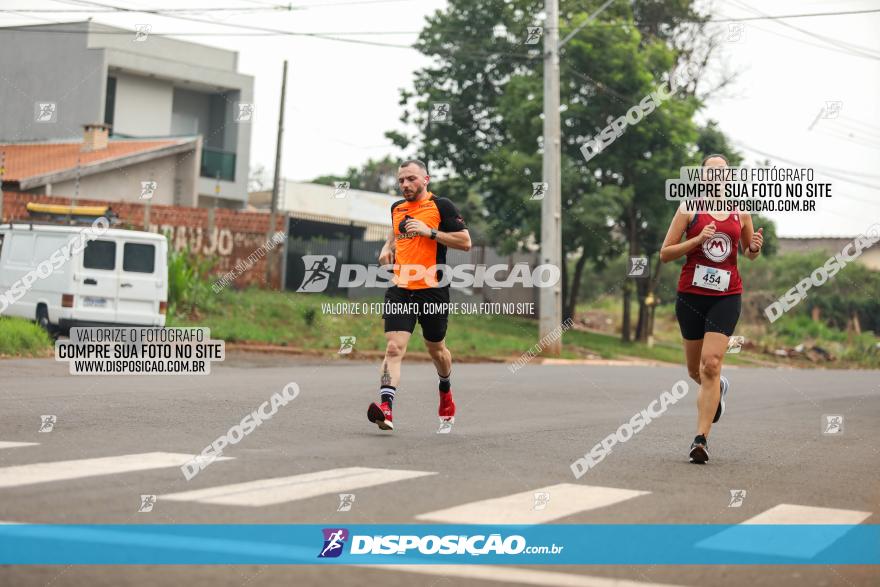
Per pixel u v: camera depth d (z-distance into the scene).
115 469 6.12
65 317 18.61
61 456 6.58
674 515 5.39
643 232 36.66
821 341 41.72
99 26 38.38
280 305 25.95
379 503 5.39
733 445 8.72
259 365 16.95
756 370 23.69
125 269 19.06
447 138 38.94
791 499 6.05
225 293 25.78
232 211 28.02
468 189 39.12
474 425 9.52
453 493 5.76
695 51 38.84
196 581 3.85
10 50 37.88
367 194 52.91
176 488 5.58
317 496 5.51
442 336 8.72
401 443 7.93
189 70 40.50
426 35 38.12
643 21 38.62
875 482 6.84
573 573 4.16
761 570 4.33
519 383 15.20
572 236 34.97
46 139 36.94
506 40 37.34
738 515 5.48
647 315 37.19
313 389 12.44
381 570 4.09
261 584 3.83
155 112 40.62
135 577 3.88
